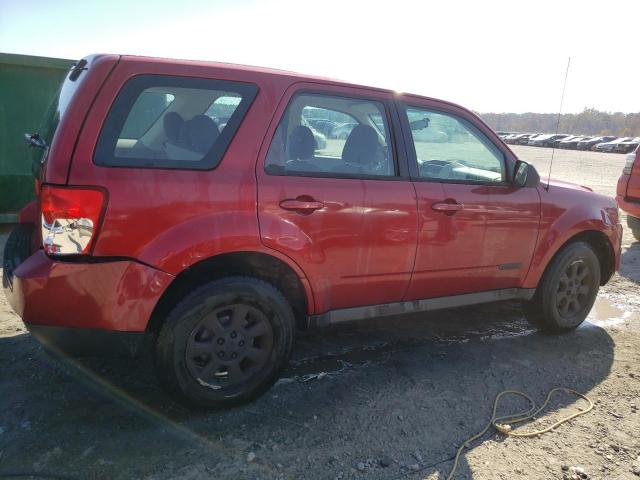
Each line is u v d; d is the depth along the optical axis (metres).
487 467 2.56
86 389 3.01
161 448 2.54
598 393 3.34
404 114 3.36
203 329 2.74
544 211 3.87
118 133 2.49
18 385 3.01
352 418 2.90
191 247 2.55
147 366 3.30
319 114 3.09
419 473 2.49
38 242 2.61
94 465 2.39
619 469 2.61
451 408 3.07
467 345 3.99
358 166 3.17
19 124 6.34
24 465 2.35
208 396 2.79
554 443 2.79
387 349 3.84
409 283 3.40
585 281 4.29
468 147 3.63
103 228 2.41
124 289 2.47
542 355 3.87
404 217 3.22
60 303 2.42
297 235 2.85
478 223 3.54
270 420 2.84
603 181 16.77
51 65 6.36
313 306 3.07
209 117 2.74
